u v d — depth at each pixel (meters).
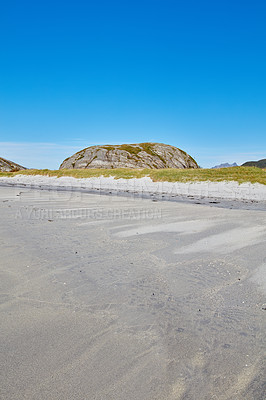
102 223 9.93
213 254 6.39
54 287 4.66
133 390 2.52
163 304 4.11
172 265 5.70
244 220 10.57
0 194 22.17
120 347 3.12
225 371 2.77
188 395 2.47
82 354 3.00
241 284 4.78
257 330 3.45
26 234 8.19
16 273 5.24
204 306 4.05
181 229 8.97
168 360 2.92
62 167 114.19
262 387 2.55
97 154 111.94
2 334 3.35
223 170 31.20
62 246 6.98
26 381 2.62
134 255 6.31
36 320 3.66
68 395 2.46
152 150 119.94
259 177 25.78
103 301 4.19
